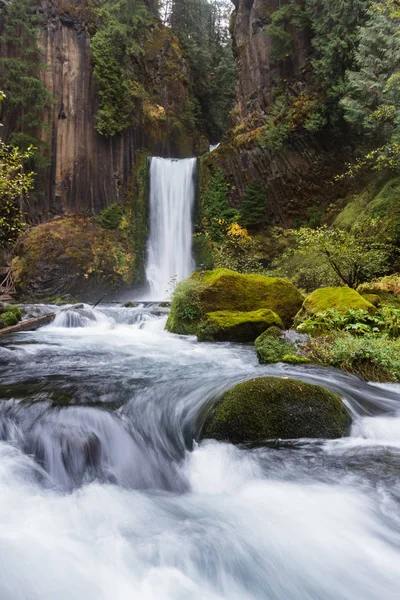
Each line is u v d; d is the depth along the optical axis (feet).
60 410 14.66
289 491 11.11
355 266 38.32
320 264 47.44
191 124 112.27
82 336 35.60
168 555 8.71
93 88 93.25
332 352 21.42
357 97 57.11
